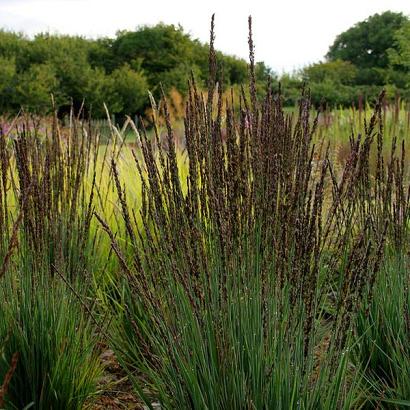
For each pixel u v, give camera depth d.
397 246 2.86
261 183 2.13
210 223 2.20
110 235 1.97
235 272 2.03
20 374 2.51
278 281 1.98
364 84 39.84
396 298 2.79
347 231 2.25
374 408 2.62
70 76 26.00
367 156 2.37
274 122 2.16
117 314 3.28
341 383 2.11
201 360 2.00
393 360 2.54
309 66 34.84
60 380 2.53
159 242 2.30
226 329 1.96
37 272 2.54
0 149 2.53
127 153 5.20
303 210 2.00
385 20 52.12
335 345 2.04
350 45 53.59
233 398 1.94
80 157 3.14
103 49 31.72
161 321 2.08
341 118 10.74
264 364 1.95
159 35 31.27
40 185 2.71
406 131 8.55
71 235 2.87
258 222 2.15
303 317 1.97
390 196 2.88
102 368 2.88
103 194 4.19
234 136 2.10
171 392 2.07
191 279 2.03
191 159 2.15
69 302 2.68
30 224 2.53
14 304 2.53
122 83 27.11
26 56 26.81
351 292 2.04
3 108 23.28
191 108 2.15
